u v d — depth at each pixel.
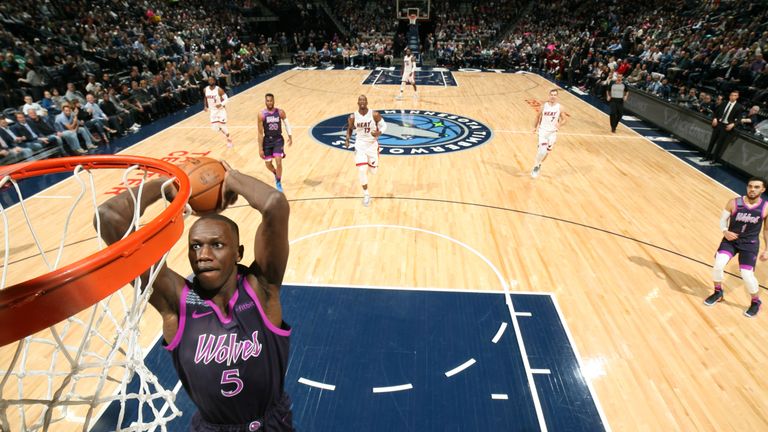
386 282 5.51
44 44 13.79
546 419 3.74
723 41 14.10
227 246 1.33
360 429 3.62
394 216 7.19
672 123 11.88
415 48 27.72
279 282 1.53
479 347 4.50
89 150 10.30
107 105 11.42
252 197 1.44
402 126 12.49
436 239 6.52
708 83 13.41
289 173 9.02
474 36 28.00
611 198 7.96
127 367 1.66
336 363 4.29
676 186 8.55
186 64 16.88
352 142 10.95
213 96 10.02
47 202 7.67
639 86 14.56
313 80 20.38
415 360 4.33
